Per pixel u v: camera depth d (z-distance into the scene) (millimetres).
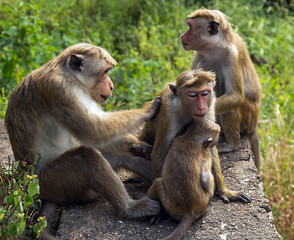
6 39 3549
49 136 2627
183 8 4816
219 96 3025
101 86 2641
